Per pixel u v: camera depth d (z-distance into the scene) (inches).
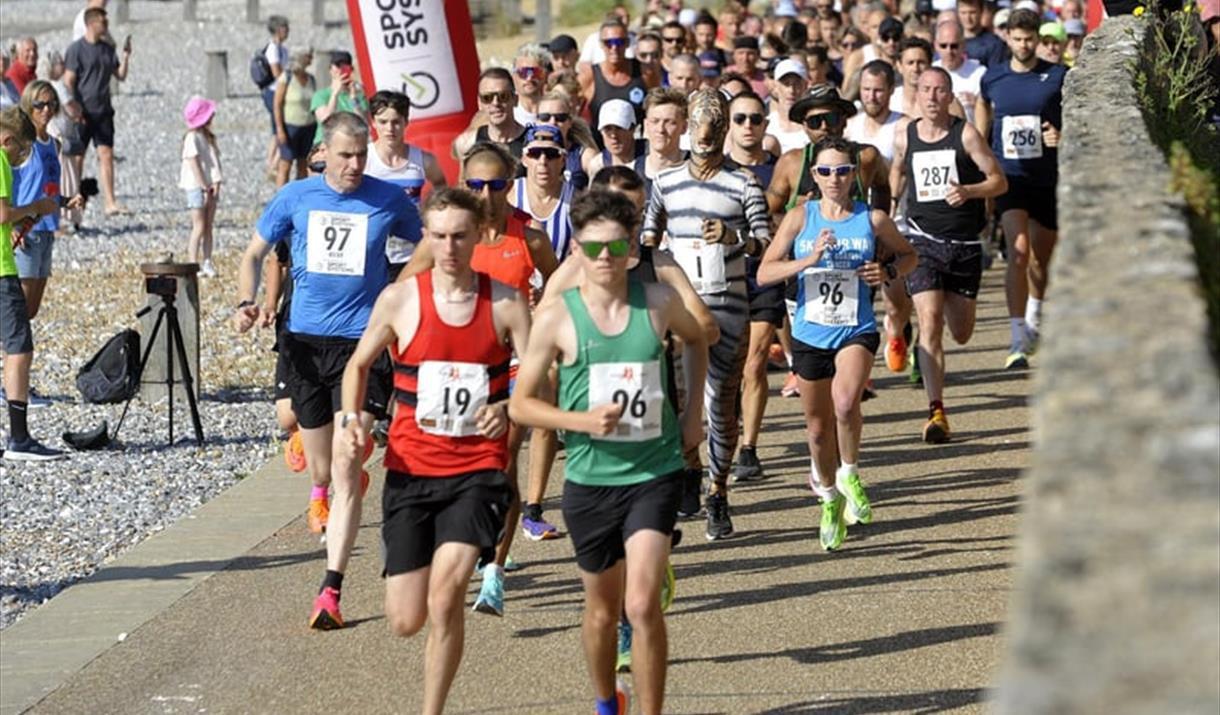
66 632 860.0
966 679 726.5
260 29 4517.7
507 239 834.2
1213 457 300.5
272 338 1669.5
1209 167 866.1
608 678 652.7
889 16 1790.1
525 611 845.8
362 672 775.7
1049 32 1640.0
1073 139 645.9
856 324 914.1
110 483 1194.0
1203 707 247.8
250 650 815.7
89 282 1946.4
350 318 887.7
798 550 932.6
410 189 970.7
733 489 1068.5
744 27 2194.9
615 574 641.6
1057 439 314.8
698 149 922.7
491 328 662.5
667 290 642.2
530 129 934.4
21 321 1255.5
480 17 4018.2
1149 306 388.5
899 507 1013.2
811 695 717.9
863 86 1248.8
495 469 664.4
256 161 2930.6
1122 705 248.8
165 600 903.1
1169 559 272.5
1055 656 257.8
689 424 665.6
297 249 892.0
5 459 1254.9
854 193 929.5
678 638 798.5
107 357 1291.8
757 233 921.5
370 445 876.6
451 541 650.8
